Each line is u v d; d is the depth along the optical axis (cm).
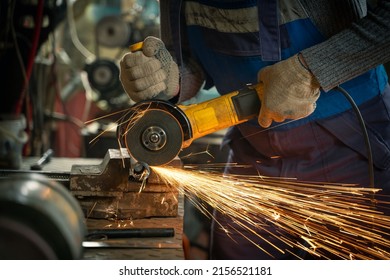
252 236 220
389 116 202
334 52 168
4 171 190
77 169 172
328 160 204
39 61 341
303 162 207
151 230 152
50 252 97
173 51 204
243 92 173
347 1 185
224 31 194
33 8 307
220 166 332
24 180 109
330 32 188
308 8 186
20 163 241
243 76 199
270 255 220
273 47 182
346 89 196
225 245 223
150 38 179
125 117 168
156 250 142
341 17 187
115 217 169
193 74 216
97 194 166
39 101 341
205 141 338
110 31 401
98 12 445
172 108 166
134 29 404
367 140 191
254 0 186
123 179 166
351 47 169
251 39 191
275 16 180
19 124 242
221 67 203
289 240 219
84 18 441
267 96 168
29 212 98
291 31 188
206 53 205
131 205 170
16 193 100
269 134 204
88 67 386
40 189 106
